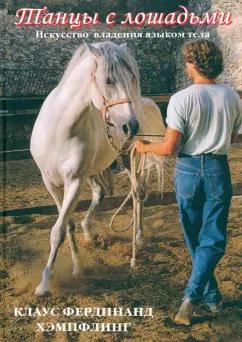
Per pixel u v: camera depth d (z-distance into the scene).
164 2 12.52
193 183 2.78
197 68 2.77
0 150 7.61
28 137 7.88
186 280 3.48
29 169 6.88
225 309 3.06
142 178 3.94
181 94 2.74
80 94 3.09
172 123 2.72
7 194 5.65
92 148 3.29
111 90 2.92
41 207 4.97
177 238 4.30
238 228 4.50
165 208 5.15
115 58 2.91
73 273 3.50
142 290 3.33
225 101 2.74
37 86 12.52
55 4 12.40
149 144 2.86
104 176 4.06
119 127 2.91
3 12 12.66
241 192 5.72
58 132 3.14
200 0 12.38
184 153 2.80
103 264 3.74
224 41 11.23
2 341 2.74
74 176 3.18
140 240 4.02
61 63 13.09
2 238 4.25
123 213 4.96
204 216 2.83
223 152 2.76
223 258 3.82
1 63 12.55
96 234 4.13
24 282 3.41
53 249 3.21
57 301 3.15
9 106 8.35
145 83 13.52
